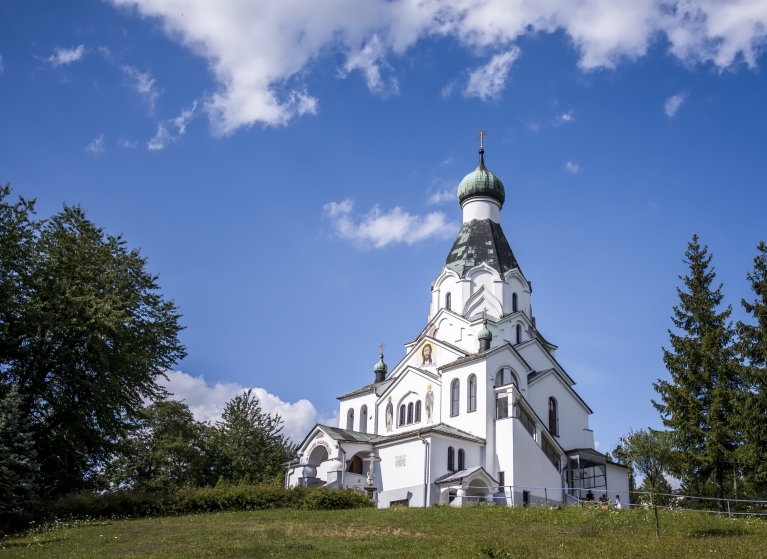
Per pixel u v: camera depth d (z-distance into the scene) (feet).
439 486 150.10
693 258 153.69
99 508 115.14
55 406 122.93
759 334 131.13
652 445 198.80
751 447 124.98
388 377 199.72
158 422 195.62
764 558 76.28
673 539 89.35
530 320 194.80
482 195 204.33
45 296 125.90
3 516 100.32
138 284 141.79
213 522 107.24
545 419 180.96
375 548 81.76
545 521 106.93
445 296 195.52
